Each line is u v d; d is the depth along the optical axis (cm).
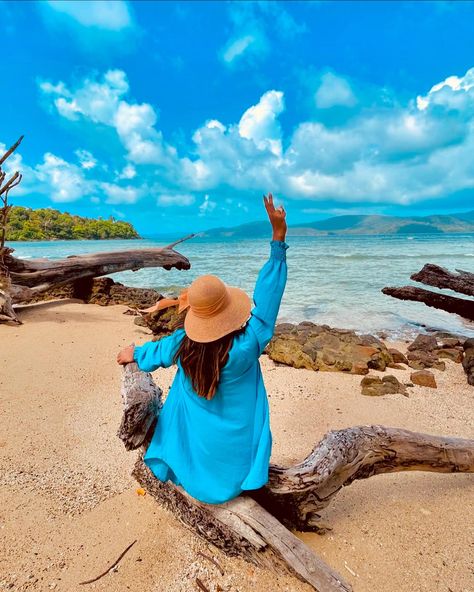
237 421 228
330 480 256
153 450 254
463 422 454
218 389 224
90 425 434
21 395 518
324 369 640
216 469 232
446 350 732
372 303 1249
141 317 948
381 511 297
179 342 235
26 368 621
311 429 433
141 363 248
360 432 279
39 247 6869
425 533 275
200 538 262
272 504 260
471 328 966
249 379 229
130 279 1950
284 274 236
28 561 246
